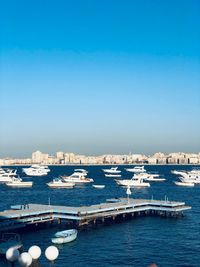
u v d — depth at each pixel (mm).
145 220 127000
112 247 92062
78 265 77938
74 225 115938
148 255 85500
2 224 105000
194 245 94500
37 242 96625
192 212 146250
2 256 82812
